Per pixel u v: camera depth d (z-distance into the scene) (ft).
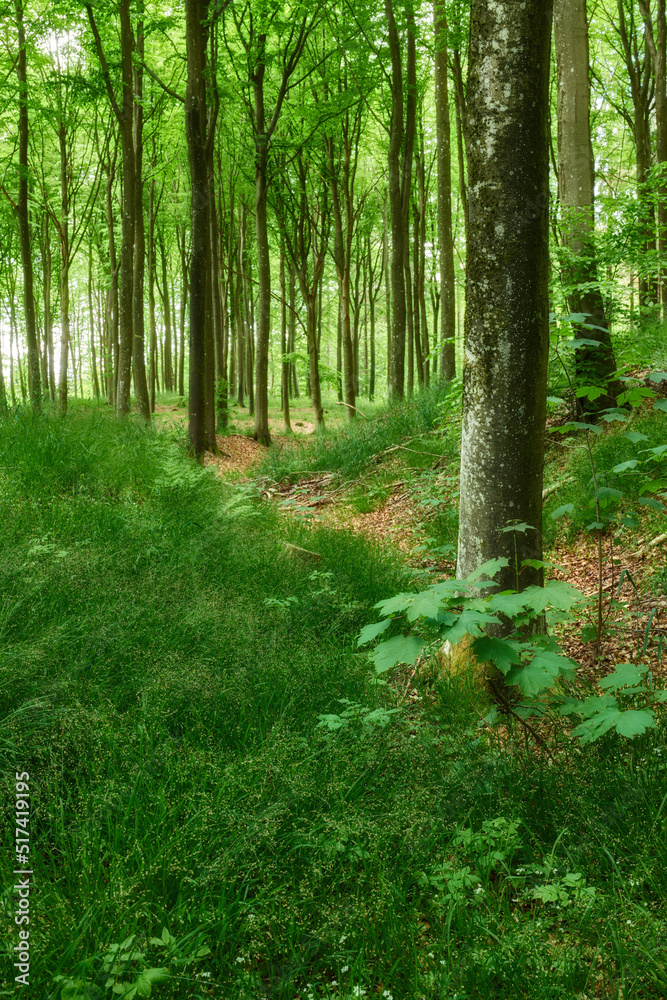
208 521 19.71
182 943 5.75
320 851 6.92
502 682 10.56
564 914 6.23
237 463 42.68
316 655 11.34
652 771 7.84
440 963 5.81
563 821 7.51
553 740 9.16
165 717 8.68
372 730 8.86
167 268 106.83
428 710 10.14
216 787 7.45
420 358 70.74
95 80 40.63
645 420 19.95
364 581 16.56
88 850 6.48
